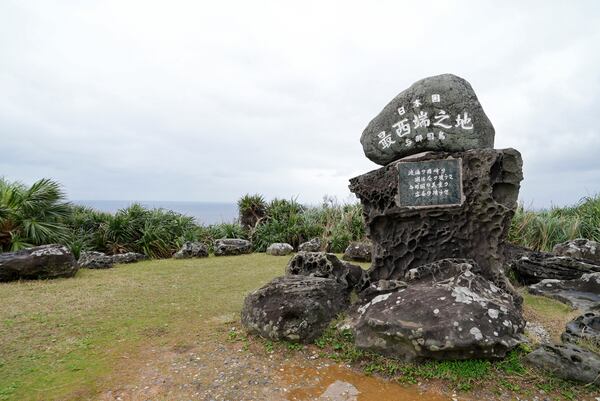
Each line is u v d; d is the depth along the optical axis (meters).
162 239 9.61
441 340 2.81
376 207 4.83
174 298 4.96
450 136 4.53
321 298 3.60
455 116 4.53
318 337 3.37
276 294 3.61
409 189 4.61
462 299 3.10
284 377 2.85
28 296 4.98
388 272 4.74
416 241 4.60
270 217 11.93
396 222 4.75
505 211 4.19
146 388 2.70
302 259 4.74
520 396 2.58
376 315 3.17
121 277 6.38
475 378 2.72
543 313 4.19
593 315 3.51
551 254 6.13
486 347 2.78
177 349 3.31
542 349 2.86
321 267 4.58
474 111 4.51
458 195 4.41
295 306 3.39
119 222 9.53
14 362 3.06
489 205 4.25
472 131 4.46
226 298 4.97
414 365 2.89
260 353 3.21
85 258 7.48
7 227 7.39
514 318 3.13
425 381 2.75
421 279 4.02
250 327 3.54
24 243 7.16
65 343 3.43
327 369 2.96
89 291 5.30
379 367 2.91
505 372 2.79
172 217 10.80
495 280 4.20
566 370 2.68
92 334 3.65
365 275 4.72
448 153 4.55
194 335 3.62
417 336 2.85
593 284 4.88
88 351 3.28
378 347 3.02
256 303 3.66
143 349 3.32
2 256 6.07
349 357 3.09
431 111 4.61
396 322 2.99
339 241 9.82
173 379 2.82
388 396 2.62
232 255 9.56
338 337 3.36
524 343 3.04
